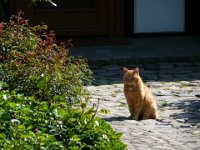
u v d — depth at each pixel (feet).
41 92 35.17
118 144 29.25
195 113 44.34
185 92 51.34
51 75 35.70
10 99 32.35
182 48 67.26
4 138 27.35
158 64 62.49
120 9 72.54
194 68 61.16
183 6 73.51
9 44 38.32
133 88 42.11
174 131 39.37
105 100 48.42
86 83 54.44
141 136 37.99
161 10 73.31
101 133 29.73
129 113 44.32
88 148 28.81
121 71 59.47
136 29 73.10
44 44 38.70
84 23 71.97
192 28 73.67
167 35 73.61
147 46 68.39
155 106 42.96
